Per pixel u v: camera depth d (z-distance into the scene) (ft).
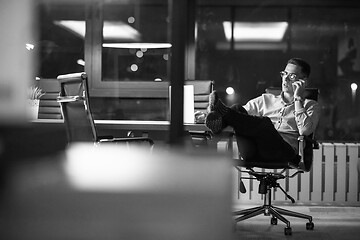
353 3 22.31
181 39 4.77
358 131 22.49
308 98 15.42
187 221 2.76
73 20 22.79
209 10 22.77
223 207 2.82
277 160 13.94
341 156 19.16
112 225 2.74
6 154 2.71
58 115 17.71
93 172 2.79
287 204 19.22
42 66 22.84
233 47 22.82
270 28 22.70
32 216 2.65
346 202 19.20
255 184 18.92
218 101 13.23
